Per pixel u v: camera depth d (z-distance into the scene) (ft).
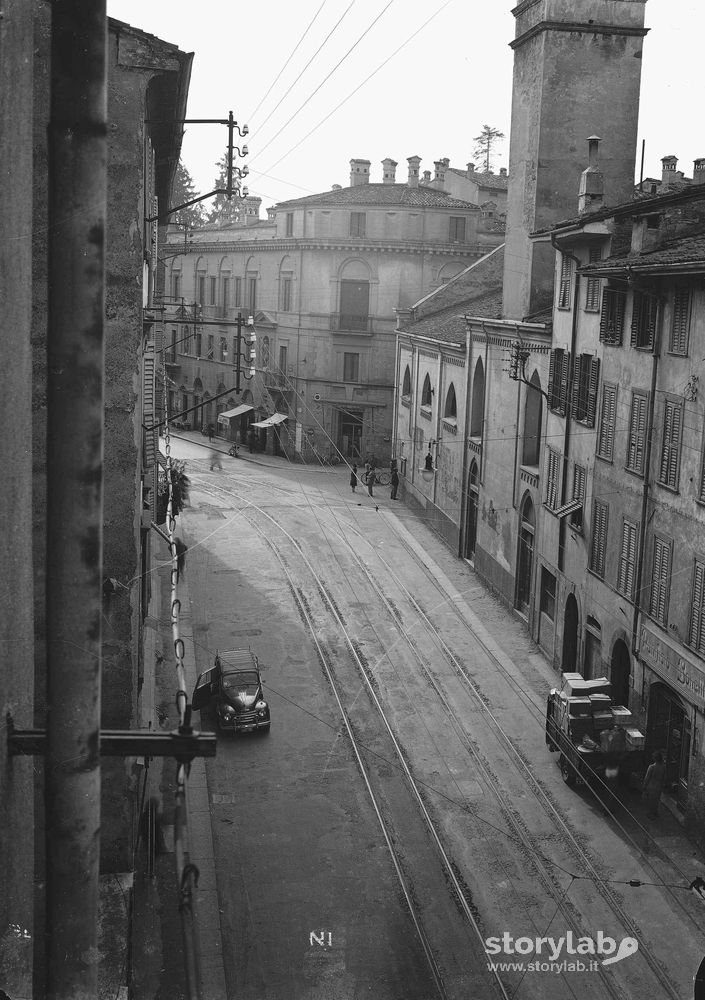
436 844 68.08
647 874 64.69
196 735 20.15
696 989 50.26
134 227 41.86
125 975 37.01
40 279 37.58
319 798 74.08
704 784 67.62
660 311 77.56
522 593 115.65
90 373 16.19
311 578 127.65
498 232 207.41
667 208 82.53
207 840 67.56
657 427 78.18
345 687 94.58
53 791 16.96
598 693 77.87
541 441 108.17
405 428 181.16
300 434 211.61
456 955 56.24
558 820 71.46
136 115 41.42
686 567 72.28
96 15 15.65
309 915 59.62
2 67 18.58
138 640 52.47
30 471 23.35
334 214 202.69
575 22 113.39
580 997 52.60
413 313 185.78
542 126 114.93
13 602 21.40
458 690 94.63
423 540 150.92
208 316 244.83
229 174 80.48
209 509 162.20
